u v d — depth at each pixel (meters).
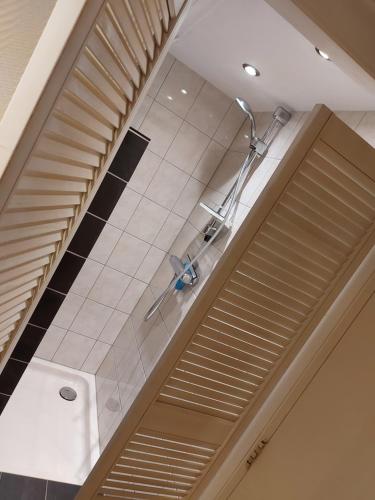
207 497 1.90
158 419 1.72
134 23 0.78
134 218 3.03
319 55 1.77
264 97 2.58
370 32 1.27
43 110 0.63
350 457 1.59
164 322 2.66
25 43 0.69
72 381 3.16
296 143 1.45
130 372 2.73
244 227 1.52
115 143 1.09
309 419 1.70
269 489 1.75
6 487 2.08
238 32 1.97
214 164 3.06
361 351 1.63
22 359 1.99
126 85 0.91
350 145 1.49
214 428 1.83
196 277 2.61
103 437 2.64
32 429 2.55
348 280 1.69
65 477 2.32
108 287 3.14
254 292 1.62
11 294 1.03
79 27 0.60
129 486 1.83
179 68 2.82
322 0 1.19
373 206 1.61
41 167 0.73
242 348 1.72
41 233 0.95
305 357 1.74
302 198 1.52
